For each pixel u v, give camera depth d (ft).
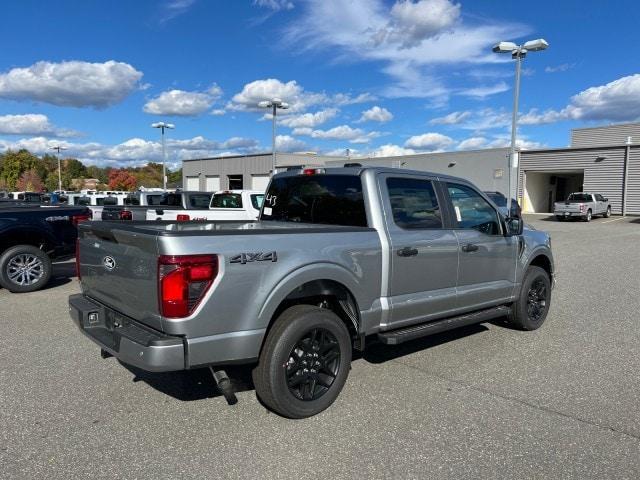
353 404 13.44
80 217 29.40
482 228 17.89
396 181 15.46
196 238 10.90
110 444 11.25
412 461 10.66
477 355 17.48
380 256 14.23
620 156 117.50
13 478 9.89
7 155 272.92
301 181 17.08
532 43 73.00
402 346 18.40
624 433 11.94
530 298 20.39
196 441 11.41
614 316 23.21
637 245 56.70
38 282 27.50
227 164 191.11
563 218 107.76
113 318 12.90
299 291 12.62
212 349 11.14
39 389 14.16
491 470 10.35
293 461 10.62
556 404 13.52
